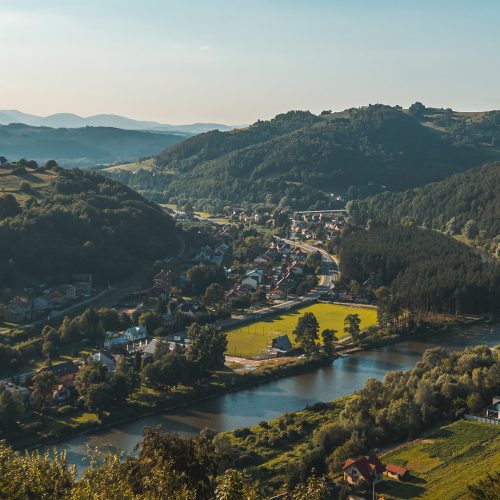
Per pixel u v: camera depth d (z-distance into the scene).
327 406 151.12
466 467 116.94
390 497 108.25
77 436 141.25
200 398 162.75
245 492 61.34
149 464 66.25
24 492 60.50
